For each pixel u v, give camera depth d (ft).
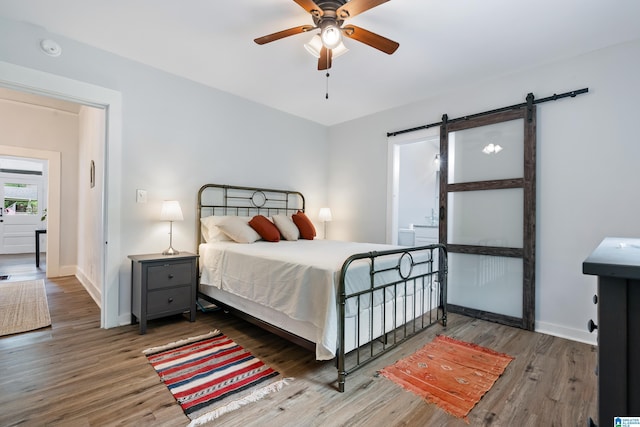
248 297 7.98
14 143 14.57
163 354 7.34
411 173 19.45
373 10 6.73
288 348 7.78
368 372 6.58
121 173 9.20
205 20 7.35
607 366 2.04
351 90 11.29
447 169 11.16
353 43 8.13
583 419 5.10
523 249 9.34
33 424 4.85
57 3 6.76
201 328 9.16
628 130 7.80
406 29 7.44
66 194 16.12
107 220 8.98
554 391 5.92
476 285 10.46
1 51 7.25
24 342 7.93
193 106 10.82
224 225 10.29
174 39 8.21
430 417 5.14
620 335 2.00
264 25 7.54
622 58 7.91
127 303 9.37
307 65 9.58
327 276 5.98
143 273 8.64
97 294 11.32
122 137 9.19
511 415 5.20
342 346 5.86
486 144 10.26
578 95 8.51
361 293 6.36
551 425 4.96
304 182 14.73
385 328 7.21
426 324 9.66
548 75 9.04
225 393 5.75
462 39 7.86
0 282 14.55
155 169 9.92
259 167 12.92
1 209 23.76
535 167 9.16
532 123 9.18
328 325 5.80
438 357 7.30
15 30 7.41
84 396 5.61
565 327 8.66
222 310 10.88
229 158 11.89
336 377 6.38
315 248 9.15
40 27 7.70
